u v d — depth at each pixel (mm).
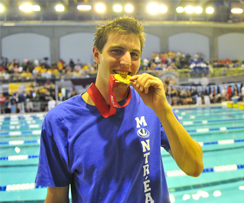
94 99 856
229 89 11539
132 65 818
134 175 802
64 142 824
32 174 3045
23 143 4742
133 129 851
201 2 13344
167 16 13312
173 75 11828
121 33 778
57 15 12664
